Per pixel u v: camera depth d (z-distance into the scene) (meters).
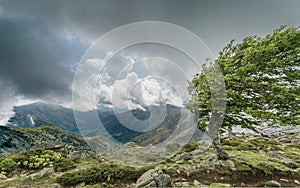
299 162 8.80
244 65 7.48
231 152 9.98
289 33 7.23
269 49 6.82
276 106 7.46
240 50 8.35
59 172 7.94
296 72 7.24
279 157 9.31
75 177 6.65
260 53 6.99
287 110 7.43
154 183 5.48
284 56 7.27
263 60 7.27
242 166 7.30
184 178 6.31
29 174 7.98
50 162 9.07
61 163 8.71
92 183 6.32
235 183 6.13
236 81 7.27
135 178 6.37
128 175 6.48
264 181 6.39
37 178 7.29
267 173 6.91
